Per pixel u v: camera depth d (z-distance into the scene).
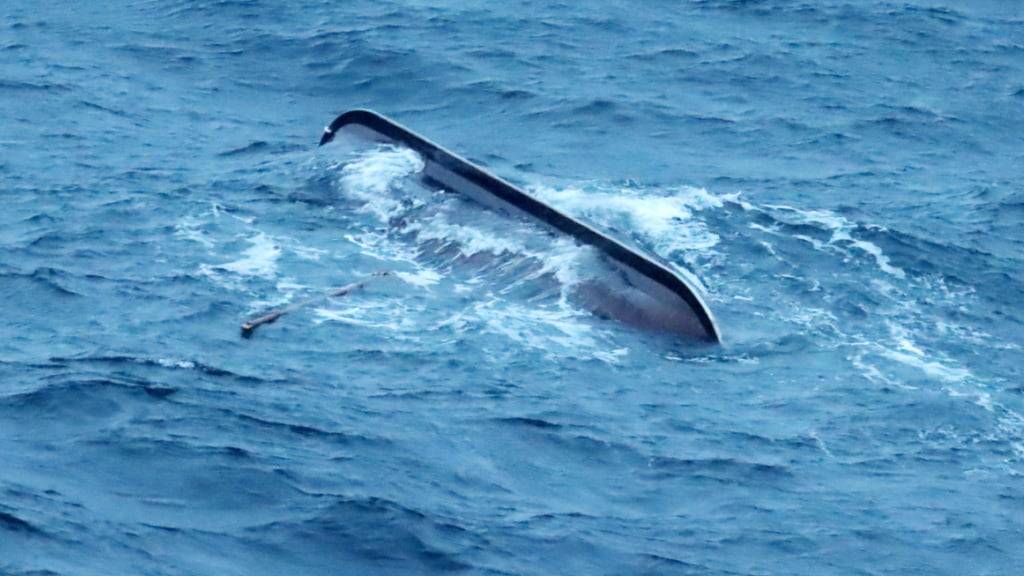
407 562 103.38
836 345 140.25
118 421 116.88
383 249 153.75
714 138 193.62
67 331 132.62
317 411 121.50
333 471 113.00
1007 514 116.38
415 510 108.75
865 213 169.75
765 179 180.50
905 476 120.50
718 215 165.62
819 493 117.12
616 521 111.25
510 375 131.00
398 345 134.50
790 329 142.75
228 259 148.88
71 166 172.62
